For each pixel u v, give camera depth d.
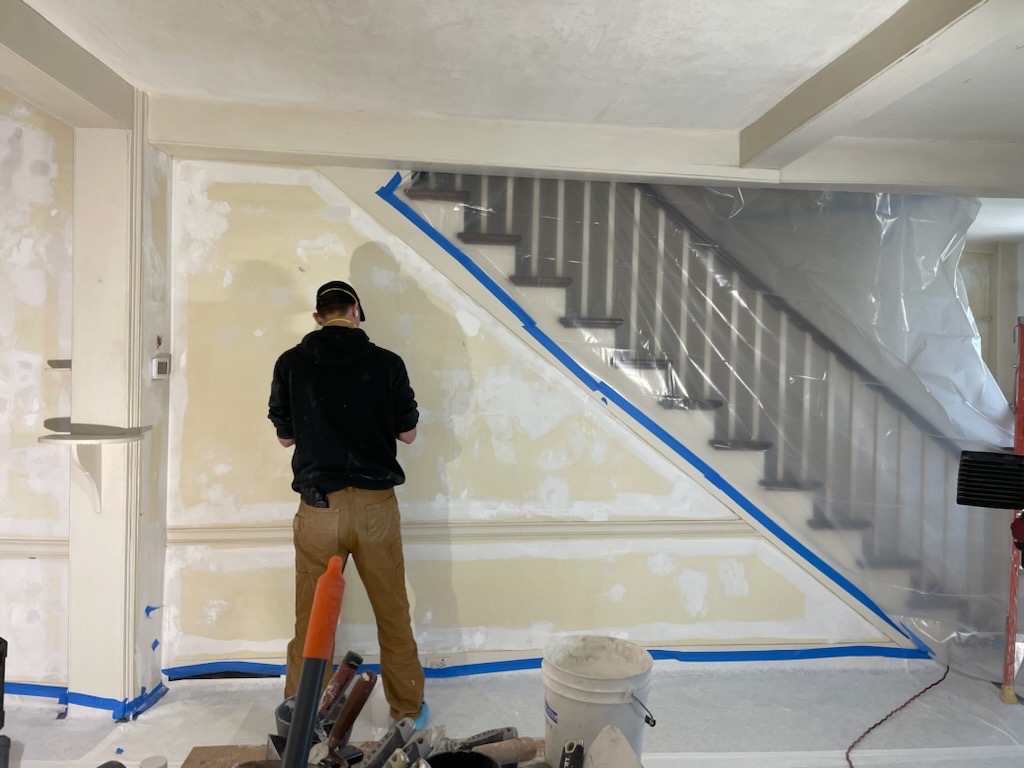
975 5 1.50
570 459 2.90
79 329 2.41
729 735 2.46
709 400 2.95
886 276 3.01
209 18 1.92
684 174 2.76
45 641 2.58
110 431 2.42
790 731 2.50
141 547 2.50
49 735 2.33
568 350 2.89
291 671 2.26
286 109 2.57
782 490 2.99
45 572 2.58
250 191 2.73
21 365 2.56
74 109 2.21
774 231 2.97
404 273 2.81
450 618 2.84
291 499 2.76
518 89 2.38
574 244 2.89
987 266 4.51
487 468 2.86
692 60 2.12
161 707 2.54
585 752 1.12
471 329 2.85
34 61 1.88
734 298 2.96
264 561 2.74
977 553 3.01
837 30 1.91
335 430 2.26
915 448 3.02
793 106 2.34
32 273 2.55
